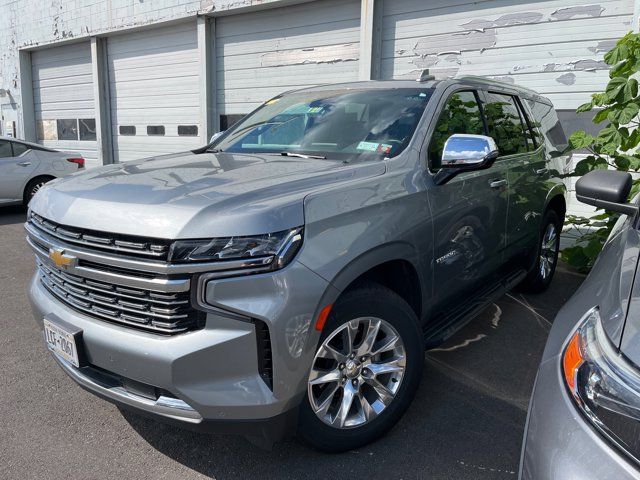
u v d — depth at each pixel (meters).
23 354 3.59
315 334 2.11
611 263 1.98
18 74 15.36
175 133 11.76
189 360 1.97
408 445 2.61
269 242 1.99
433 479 2.37
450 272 3.08
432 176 2.89
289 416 2.12
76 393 3.09
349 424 2.44
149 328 2.07
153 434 2.70
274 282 1.99
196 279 1.96
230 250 1.95
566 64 6.82
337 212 2.25
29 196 9.25
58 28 13.58
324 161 2.86
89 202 2.23
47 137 15.54
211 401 1.98
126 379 2.17
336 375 2.36
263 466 2.45
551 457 1.39
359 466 2.45
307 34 9.13
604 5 6.45
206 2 10.01
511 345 3.84
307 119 3.42
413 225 2.65
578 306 1.86
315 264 2.09
